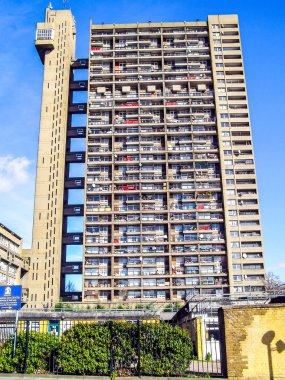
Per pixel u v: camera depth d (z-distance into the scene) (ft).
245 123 369.09
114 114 372.17
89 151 360.69
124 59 388.37
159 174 354.54
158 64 390.42
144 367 64.69
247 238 337.11
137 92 379.96
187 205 346.13
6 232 338.13
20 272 357.61
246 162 357.00
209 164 358.23
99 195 350.02
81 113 393.91
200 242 335.47
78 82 398.83
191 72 385.09
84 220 343.26
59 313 174.09
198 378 61.67
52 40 403.34
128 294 325.21
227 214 341.41
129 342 66.39
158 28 399.65
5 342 69.51
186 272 329.11
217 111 370.53
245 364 60.80
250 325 62.18
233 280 325.83
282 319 62.03
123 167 357.20
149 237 338.54
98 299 323.57
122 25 398.83
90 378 63.21
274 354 60.90
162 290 325.42
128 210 344.69
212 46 392.88
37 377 63.77
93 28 399.44
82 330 67.31
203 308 133.69
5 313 175.32
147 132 364.17
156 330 66.90
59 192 362.12
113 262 331.77
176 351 65.16
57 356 66.64
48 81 397.19
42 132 381.60
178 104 373.20
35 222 356.79
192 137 363.35
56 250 348.18
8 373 65.67
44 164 371.97
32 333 69.10
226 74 384.88
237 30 398.83
